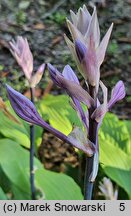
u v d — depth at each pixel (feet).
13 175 0.75
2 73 1.42
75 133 0.42
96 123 0.42
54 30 1.65
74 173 0.95
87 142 0.42
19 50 0.65
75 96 0.41
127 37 1.60
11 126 0.87
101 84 0.41
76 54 0.40
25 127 0.87
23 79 1.39
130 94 1.36
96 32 0.39
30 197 0.75
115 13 1.72
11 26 1.66
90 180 0.44
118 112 1.31
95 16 0.39
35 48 1.55
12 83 1.37
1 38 1.58
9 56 1.50
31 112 0.43
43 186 0.73
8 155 0.77
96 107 0.41
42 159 1.07
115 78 1.43
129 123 0.96
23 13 1.73
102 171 0.84
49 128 0.42
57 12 1.73
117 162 0.83
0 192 0.68
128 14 1.72
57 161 1.11
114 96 0.44
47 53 1.53
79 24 0.40
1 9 1.75
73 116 0.87
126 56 1.52
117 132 0.89
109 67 1.47
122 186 0.79
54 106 0.89
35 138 0.88
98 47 0.40
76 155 1.10
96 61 0.40
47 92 1.30
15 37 1.60
